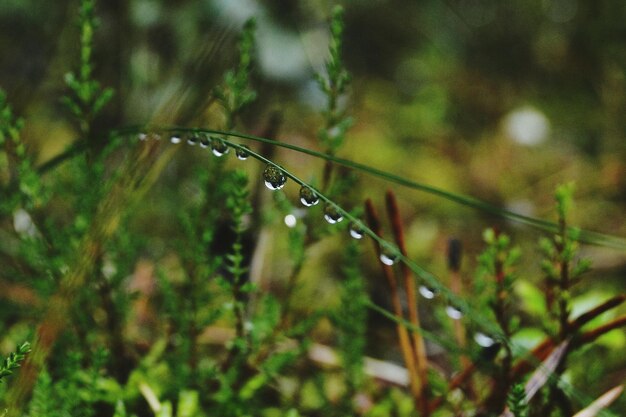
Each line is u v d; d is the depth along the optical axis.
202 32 0.30
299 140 0.43
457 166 0.45
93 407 0.22
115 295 0.23
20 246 0.23
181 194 0.29
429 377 0.23
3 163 0.23
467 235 0.37
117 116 0.30
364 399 0.24
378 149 0.45
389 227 0.36
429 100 0.53
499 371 0.22
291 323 0.24
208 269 0.23
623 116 0.48
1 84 0.30
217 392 0.23
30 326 0.23
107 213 0.22
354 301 0.23
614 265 0.33
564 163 0.46
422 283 0.22
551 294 0.22
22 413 0.21
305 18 0.33
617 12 0.53
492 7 0.59
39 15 0.31
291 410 0.23
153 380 0.23
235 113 0.23
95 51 0.29
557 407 0.21
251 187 0.24
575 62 0.55
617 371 0.25
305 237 0.23
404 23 0.58
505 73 0.56
